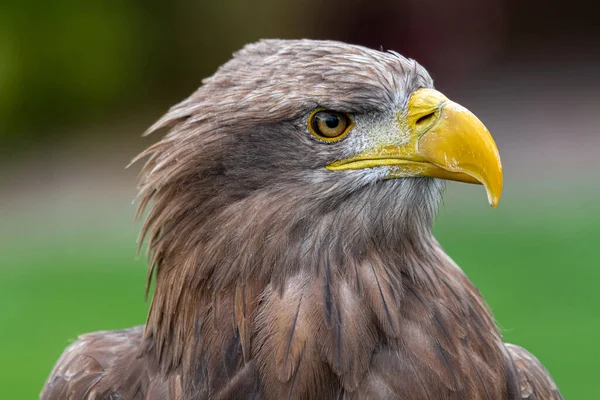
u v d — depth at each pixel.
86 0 37.12
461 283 7.71
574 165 29.84
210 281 7.32
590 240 22.36
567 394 15.36
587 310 17.84
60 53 36.97
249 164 7.30
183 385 7.40
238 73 7.54
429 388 7.08
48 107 37.22
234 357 7.25
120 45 37.91
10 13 36.09
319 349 7.08
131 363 7.84
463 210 25.78
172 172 7.42
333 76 7.25
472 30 40.66
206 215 7.36
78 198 29.44
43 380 16.62
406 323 7.29
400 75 7.40
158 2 38.34
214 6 38.78
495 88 39.81
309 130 7.29
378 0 40.03
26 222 27.20
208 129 7.36
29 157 34.47
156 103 38.81
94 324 18.64
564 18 43.69
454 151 7.18
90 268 22.62
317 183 7.30
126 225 26.47
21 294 20.64
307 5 39.69
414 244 7.61
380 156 7.34
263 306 7.21
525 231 23.42
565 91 38.72
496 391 7.39
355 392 7.09
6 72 36.19
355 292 7.27
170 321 7.54
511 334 17.06
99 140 35.62
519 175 29.27
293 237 7.29
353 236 7.36
